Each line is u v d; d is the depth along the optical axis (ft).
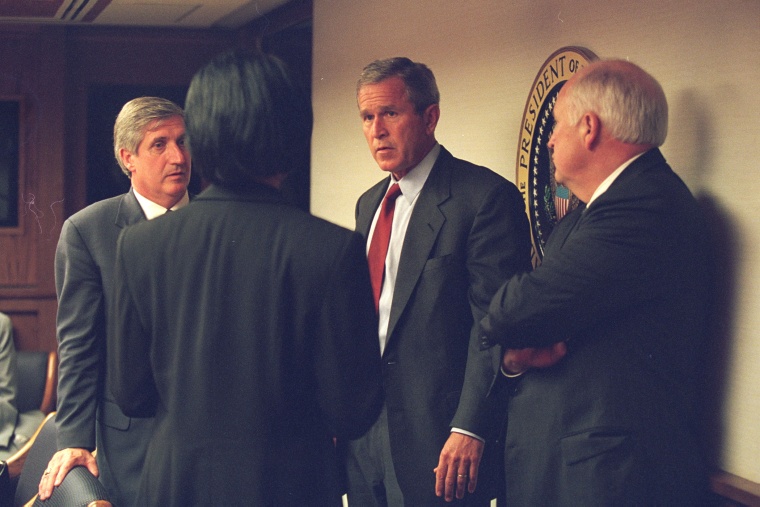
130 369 5.27
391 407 8.12
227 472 5.00
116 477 7.54
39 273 20.98
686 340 6.43
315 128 17.25
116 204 7.80
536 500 6.64
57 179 21.02
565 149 6.74
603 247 6.17
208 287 5.05
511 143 10.42
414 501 8.02
